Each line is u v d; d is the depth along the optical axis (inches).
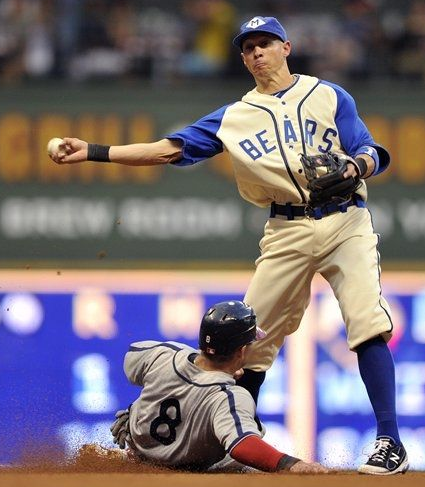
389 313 818.2
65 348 1512.1
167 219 1561.3
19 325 1520.7
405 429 1502.2
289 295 854.5
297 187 829.8
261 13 1868.8
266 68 842.2
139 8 1851.6
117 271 1541.6
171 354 808.3
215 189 1562.5
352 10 1879.9
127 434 831.1
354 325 813.2
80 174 1558.8
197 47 1802.4
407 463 792.9
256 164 831.1
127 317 1526.8
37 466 853.8
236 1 1873.8
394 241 1560.0
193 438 788.6
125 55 1784.0
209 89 1584.6
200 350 805.9
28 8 1800.0
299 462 744.3
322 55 1782.7
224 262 1557.6
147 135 1560.0
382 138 1566.2
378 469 771.4
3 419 1240.2
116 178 1560.0
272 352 874.8
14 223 1553.9
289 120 832.9
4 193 1552.7
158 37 1806.1
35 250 1551.4
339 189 801.6
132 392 1501.0
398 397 1510.8
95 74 1766.7
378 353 814.5
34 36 1780.3
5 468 831.1
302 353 1493.6
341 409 1491.1
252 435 753.0
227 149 841.5
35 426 1237.1
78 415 1487.5
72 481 663.1
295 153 826.8
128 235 1558.8
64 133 1556.3
